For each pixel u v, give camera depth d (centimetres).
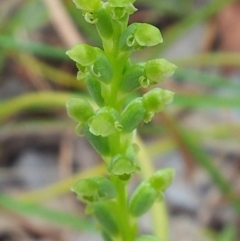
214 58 16
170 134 13
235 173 15
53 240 14
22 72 18
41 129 16
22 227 14
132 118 5
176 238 14
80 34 16
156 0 18
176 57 17
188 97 13
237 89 13
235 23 18
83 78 5
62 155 16
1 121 16
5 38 13
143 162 12
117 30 5
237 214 14
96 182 6
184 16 18
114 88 5
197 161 13
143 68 5
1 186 15
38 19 16
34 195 14
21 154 16
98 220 6
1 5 18
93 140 6
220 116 17
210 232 14
